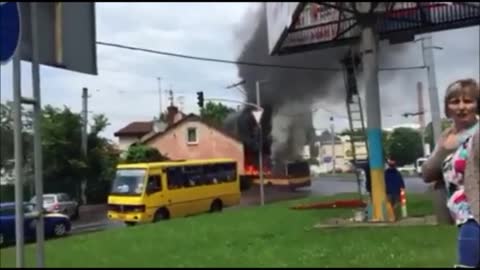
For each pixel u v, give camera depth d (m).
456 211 3.93
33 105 5.14
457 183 3.92
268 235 11.81
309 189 54.66
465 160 3.85
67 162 46.84
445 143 4.05
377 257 8.59
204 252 9.47
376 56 15.12
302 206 20.23
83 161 47.44
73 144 47.41
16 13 4.95
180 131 67.19
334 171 89.06
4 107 46.03
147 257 8.95
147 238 11.55
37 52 5.11
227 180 32.44
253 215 16.81
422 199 21.39
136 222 26.30
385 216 14.79
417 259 8.25
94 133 49.88
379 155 15.04
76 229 26.64
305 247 9.90
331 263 8.14
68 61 5.25
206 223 14.70
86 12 5.47
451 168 3.95
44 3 5.18
